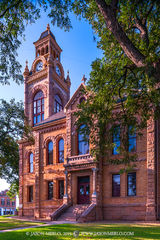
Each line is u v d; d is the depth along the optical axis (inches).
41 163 1237.7
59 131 1203.2
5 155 1050.7
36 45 2095.2
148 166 860.0
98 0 409.1
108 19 404.5
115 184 959.0
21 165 1398.9
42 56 1968.5
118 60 605.0
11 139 1058.7
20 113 1026.7
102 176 985.5
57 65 2053.4
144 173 880.9
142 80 534.0
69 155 1085.8
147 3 487.2
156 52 508.7
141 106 571.8
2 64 564.4
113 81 583.8
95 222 821.9
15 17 560.4
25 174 1371.8
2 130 984.9
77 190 1048.8
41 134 1274.6
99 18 627.8
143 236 432.5
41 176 1221.7
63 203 1036.5
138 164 901.8
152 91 453.1
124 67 550.9
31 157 1384.1
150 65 389.4
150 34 557.6
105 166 987.3
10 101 1013.2
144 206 853.2
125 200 905.5
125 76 569.6
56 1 539.8
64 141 1168.8
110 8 405.7
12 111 1000.9
